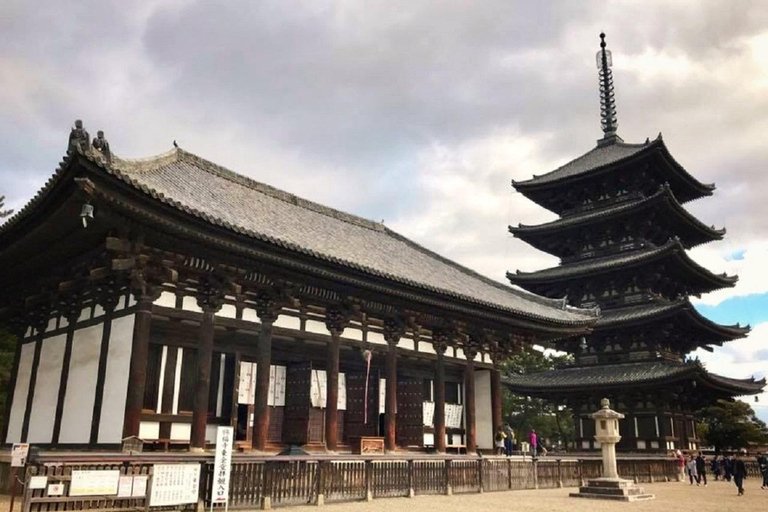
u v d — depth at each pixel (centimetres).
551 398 5419
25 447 1553
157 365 2380
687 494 3288
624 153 5991
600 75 6819
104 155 1908
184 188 2688
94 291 2441
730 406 7469
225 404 2595
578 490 3069
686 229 5694
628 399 5038
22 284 2814
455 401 3759
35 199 2028
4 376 4419
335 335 2836
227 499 1775
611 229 5628
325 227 3531
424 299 2961
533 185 6025
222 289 2361
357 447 2998
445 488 2609
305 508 1969
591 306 5538
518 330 3803
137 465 1675
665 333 5056
